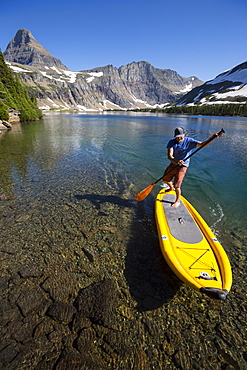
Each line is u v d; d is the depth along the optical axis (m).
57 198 8.33
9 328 3.41
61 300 3.93
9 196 8.52
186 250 4.61
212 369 2.90
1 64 46.84
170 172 6.60
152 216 7.00
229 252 5.23
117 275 4.55
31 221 6.67
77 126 39.59
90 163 13.45
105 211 7.30
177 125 42.94
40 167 12.52
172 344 3.21
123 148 18.34
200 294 4.14
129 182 10.12
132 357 3.02
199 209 7.37
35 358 2.99
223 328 3.47
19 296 4.01
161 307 3.82
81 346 3.15
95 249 5.38
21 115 47.19
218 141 22.39
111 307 3.79
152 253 5.27
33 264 4.86
